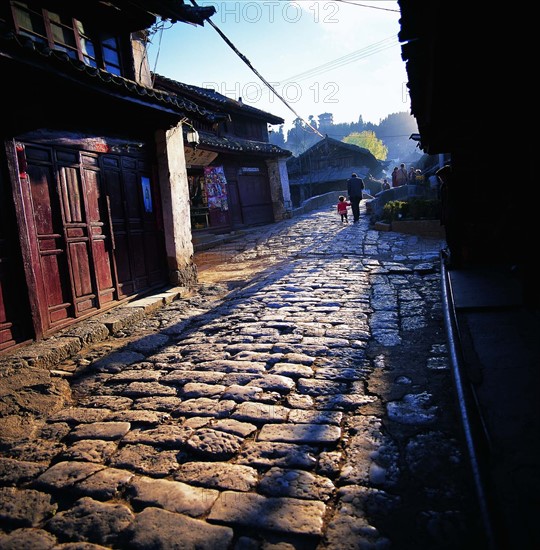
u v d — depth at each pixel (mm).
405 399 3160
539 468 1955
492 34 2682
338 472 2379
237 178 19984
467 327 3830
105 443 2902
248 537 1960
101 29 7168
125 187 7168
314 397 3318
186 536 1987
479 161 6180
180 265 8469
